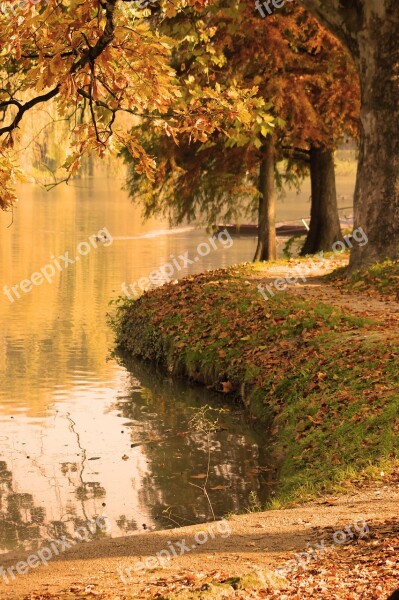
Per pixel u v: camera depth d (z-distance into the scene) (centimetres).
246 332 2309
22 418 2019
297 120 3416
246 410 2034
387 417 1578
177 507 1464
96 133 1039
